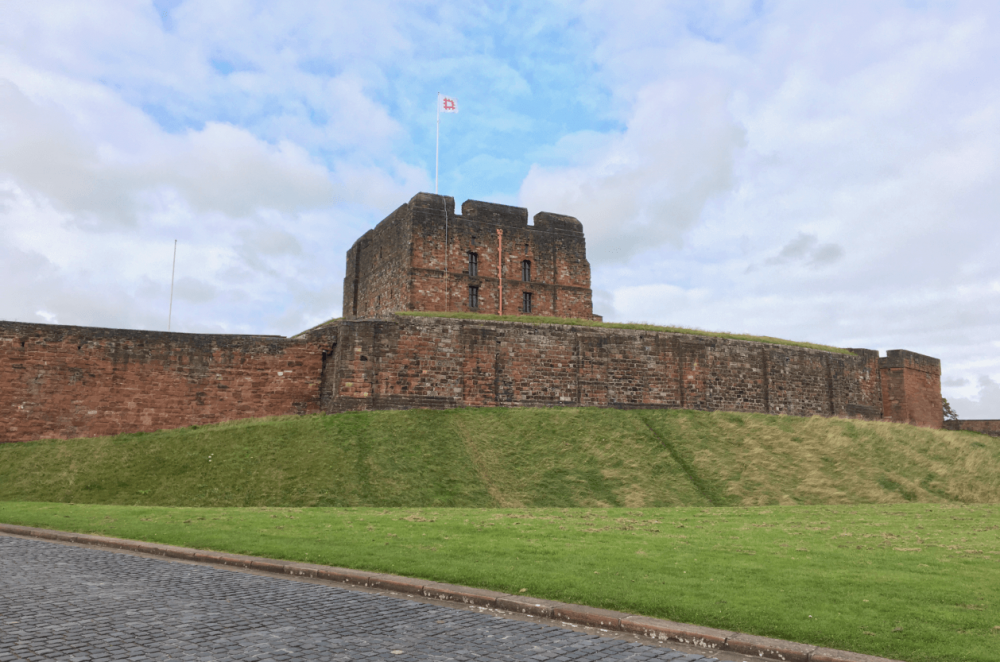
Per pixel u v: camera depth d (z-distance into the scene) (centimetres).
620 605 805
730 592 851
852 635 686
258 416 3061
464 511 1795
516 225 4319
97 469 2339
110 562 1075
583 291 4431
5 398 2758
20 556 1110
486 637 701
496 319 3422
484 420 2953
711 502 2400
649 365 3466
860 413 4134
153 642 650
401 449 2575
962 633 691
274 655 620
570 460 2662
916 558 1088
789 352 3859
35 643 638
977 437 3438
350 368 2997
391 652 640
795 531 1417
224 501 2131
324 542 1207
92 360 2888
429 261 4012
